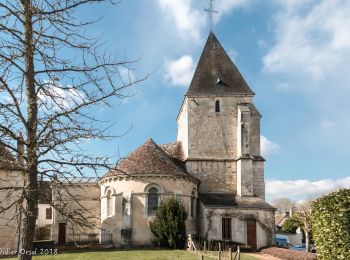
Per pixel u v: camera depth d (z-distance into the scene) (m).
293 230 66.56
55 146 7.92
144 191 35.25
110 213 36.16
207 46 45.25
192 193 37.75
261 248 36.06
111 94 8.35
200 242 35.09
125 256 25.45
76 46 8.40
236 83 43.06
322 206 16.91
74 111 8.16
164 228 33.31
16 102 7.66
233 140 41.91
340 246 15.76
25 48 7.89
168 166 36.69
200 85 42.97
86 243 36.19
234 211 36.88
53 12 8.09
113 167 8.48
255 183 40.28
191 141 41.81
